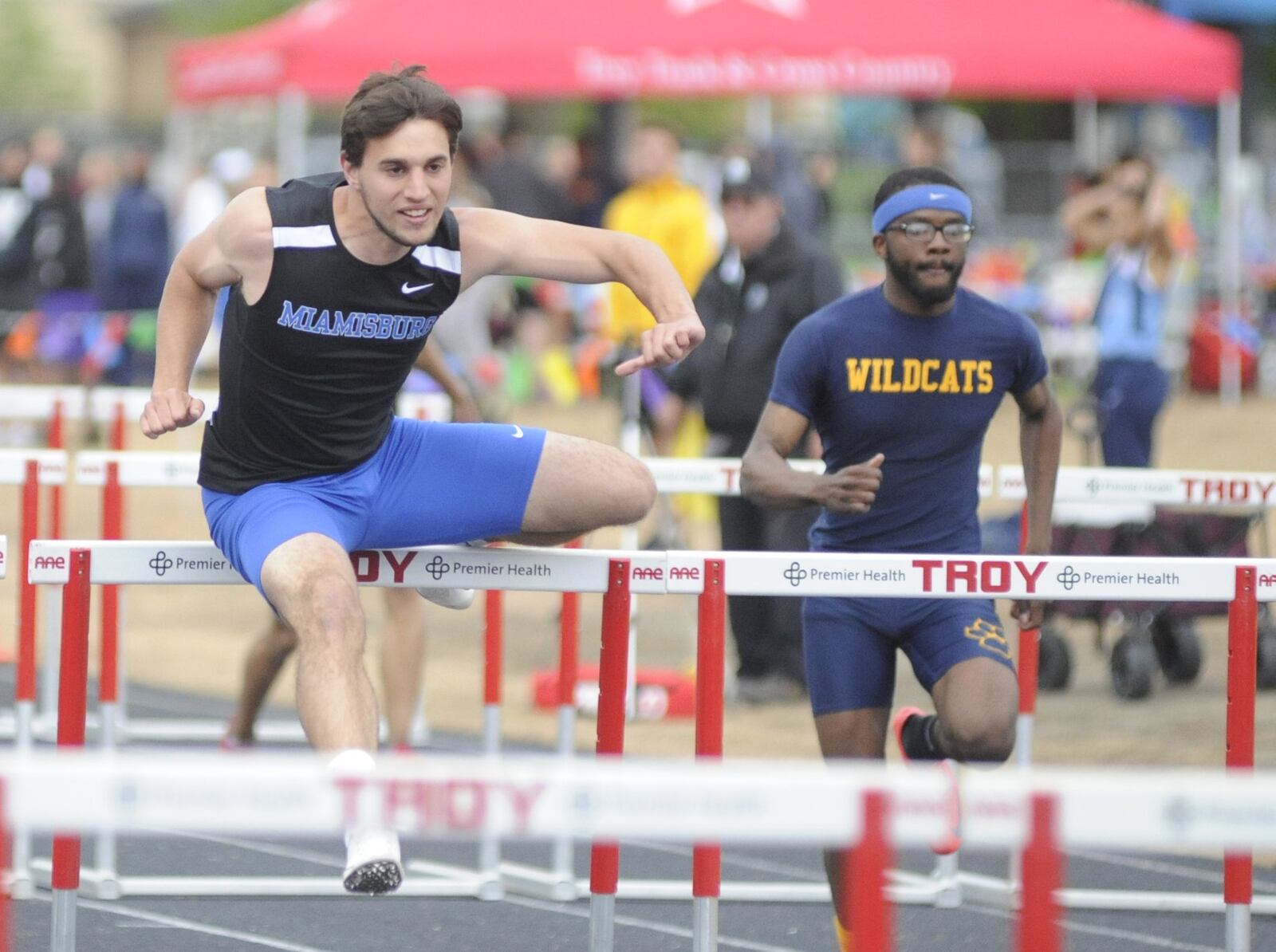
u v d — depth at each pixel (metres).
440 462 14.80
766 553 14.73
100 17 190.12
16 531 48.03
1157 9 75.12
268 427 14.30
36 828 8.66
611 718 14.79
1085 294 65.62
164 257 65.94
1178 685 32.41
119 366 60.00
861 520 16.91
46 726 27.97
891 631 16.53
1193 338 70.12
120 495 21.28
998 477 21.61
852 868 9.07
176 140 82.75
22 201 67.69
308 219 13.80
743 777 8.88
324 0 54.84
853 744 16.64
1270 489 20.38
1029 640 20.17
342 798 8.71
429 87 13.47
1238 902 15.00
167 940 19.02
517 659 35.69
